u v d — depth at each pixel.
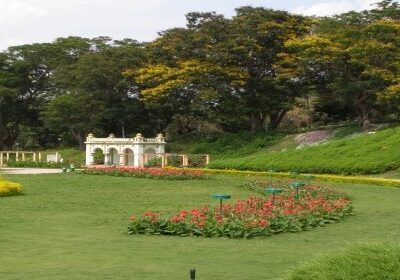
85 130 61.84
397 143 38.03
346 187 30.62
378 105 48.47
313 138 50.31
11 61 66.81
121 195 27.50
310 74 52.94
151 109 59.72
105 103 59.00
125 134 63.66
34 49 67.00
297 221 16.84
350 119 59.66
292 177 36.28
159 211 21.42
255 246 14.02
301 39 50.78
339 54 46.78
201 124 64.00
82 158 59.00
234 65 54.62
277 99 55.00
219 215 16.95
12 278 10.28
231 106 55.31
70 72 61.31
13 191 27.19
